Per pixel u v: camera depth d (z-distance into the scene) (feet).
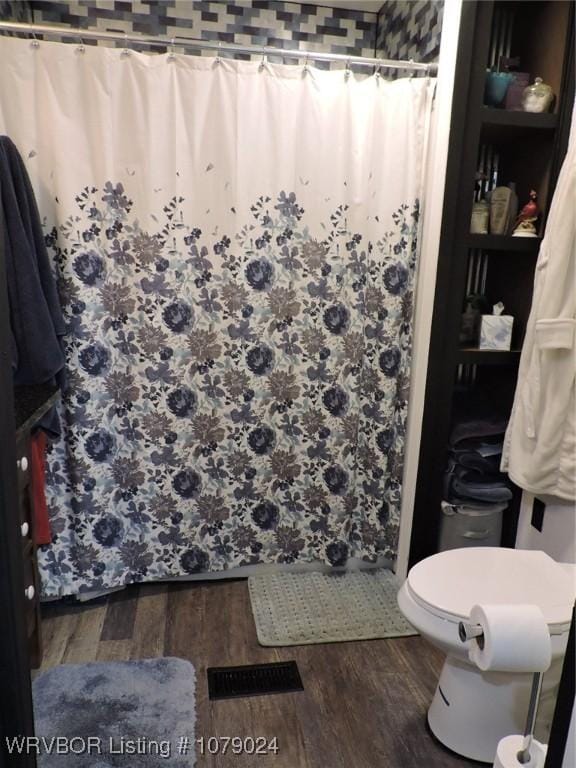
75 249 5.77
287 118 6.08
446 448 6.65
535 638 3.25
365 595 6.86
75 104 5.56
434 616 4.28
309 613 6.47
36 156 5.63
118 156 5.80
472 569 4.79
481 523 6.72
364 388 6.91
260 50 5.80
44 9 7.26
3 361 2.48
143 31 7.52
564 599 4.39
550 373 5.40
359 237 6.49
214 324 6.35
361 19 8.01
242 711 5.00
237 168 6.06
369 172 6.39
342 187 6.32
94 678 5.27
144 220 5.96
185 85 5.78
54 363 5.41
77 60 5.49
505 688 4.44
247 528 6.98
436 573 4.72
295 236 6.35
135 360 6.24
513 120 6.00
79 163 5.66
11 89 5.43
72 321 5.87
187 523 6.78
